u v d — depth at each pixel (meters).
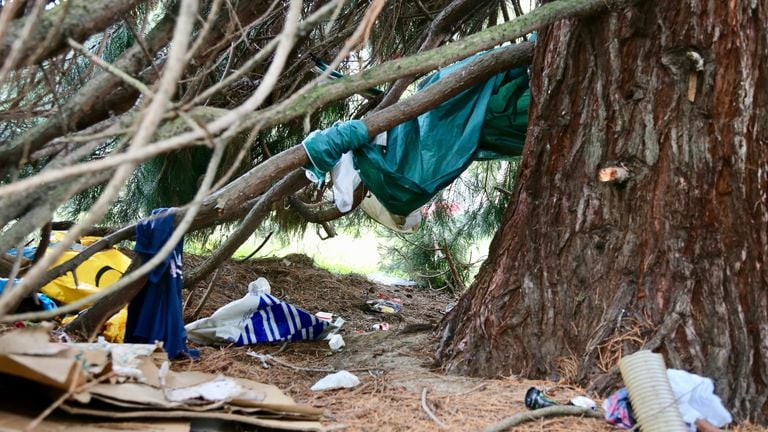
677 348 4.00
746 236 4.10
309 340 6.00
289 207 9.66
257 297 5.94
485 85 5.38
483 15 7.66
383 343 5.73
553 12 4.12
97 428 2.97
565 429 3.55
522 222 4.81
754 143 4.14
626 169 4.37
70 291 5.87
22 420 2.91
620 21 4.40
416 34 8.16
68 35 2.88
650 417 3.37
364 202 6.48
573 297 4.47
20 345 2.97
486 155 5.82
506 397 4.05
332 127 4.90
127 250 8.41
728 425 3.70
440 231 10.97
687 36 4.23
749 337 3.98
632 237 4.33
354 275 10.50
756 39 4.14
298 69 7.03
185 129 3.23
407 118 4.99
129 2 3.03
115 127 2.85
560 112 4.69
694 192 4.19
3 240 2.63
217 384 3.53
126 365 3.53
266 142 8.89
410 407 3.92
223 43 3.66
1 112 3.37
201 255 9.71
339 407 3.95
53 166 2.90
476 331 4.76
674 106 4.28
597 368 4.15
